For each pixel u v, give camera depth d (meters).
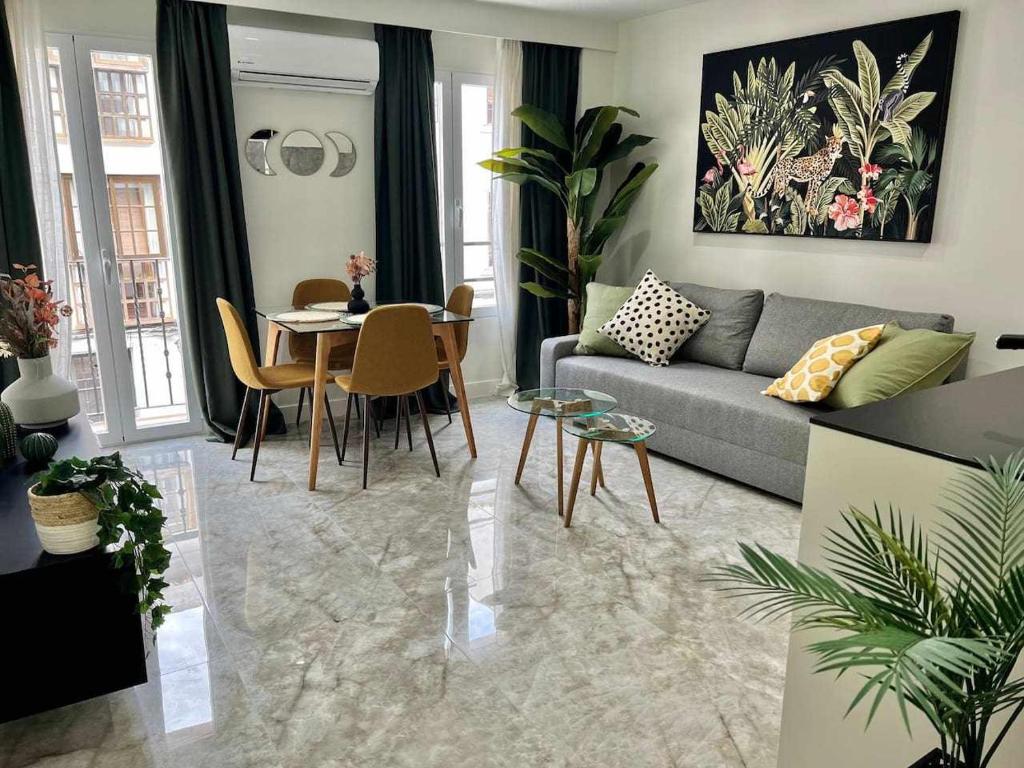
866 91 3.90
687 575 2.87
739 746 1.96
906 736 1.50
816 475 1.63
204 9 4.03
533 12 4.97
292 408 4.84
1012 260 3.48
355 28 4.64
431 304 4.95
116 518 1.92
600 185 5.40
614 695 2.17
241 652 2.38
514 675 2.26
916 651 0.88
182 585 2.79
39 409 2.90
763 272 4.60
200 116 4.09
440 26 4.66
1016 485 1.18
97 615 2.00
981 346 3.64
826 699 1.62
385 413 5.02
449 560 2.99
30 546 2.02
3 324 2.88
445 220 5.22
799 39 4.17
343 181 4.76
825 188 4.16
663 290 4.52
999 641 1.00
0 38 3.59
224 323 3.87
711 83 4.70
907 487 1.47
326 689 2.20
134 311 4.47
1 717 1.93
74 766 1.90
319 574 2.88
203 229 4.23
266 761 1.91
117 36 3.98
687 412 3.91
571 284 5.27
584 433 3.05
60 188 3.90
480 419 4.98
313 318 3.95
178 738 2.00
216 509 3.48
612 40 5.38
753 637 2.46
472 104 5.16
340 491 3.71
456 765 1.90
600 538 3.19
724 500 3.59
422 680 2.24
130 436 4.41
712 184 4.79
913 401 1.79
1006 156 3.45
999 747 1.39
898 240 3.86
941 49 3.58
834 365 3.44
